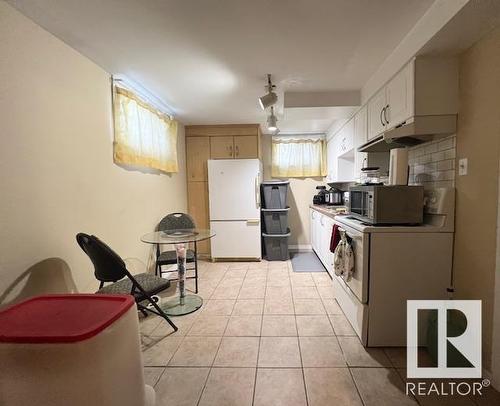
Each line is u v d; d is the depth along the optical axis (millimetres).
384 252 1726
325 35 1715
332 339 1886
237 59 2006
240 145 3998
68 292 1729
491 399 1354
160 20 1525
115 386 838
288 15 1505
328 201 4180
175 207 3617
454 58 1663
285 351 1761
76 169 1812
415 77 1678
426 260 1725
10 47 1353
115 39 1709
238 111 3301
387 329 1765
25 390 767
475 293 1550
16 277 1380
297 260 3949
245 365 1634
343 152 3451
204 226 4098
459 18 1307
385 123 2105
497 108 1396
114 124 2248
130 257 2508
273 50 1888
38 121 1514
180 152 3840
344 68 2193
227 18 1521
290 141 4555
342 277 2129
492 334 1444
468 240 1598
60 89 1678
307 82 2459
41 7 1383
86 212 1910
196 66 2105
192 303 2484
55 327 820
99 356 783
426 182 2020
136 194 2619
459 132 1669
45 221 1558
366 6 1442
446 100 1675
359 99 2678
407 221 1764
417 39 1608
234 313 2295
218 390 1441
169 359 1700
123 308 896
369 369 1578
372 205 1783
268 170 4637
